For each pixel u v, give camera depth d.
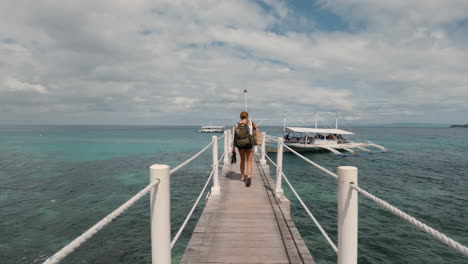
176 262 8.51
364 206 13.45
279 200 6.09
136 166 28.16
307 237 10.06
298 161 31.88
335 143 41.62
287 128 41.59
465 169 25.69
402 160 32.72
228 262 3.56
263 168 10.08
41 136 108.06
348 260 2.05
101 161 32.25
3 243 10.09
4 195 16.72
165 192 2.16
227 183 7.81
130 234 10.60
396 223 11.20
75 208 14.12
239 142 7.11
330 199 15.05
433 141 76.44
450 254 8.68
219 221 5.00
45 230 11.29
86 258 8.88
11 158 35.53
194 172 23.48
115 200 15.55
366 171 24.56
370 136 114.00
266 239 4.26
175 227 11.29
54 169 26.38
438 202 14.65
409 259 8.38
